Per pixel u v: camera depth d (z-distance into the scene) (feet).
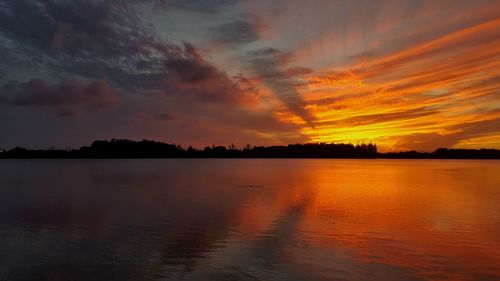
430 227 82.12
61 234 77.36
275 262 58.70
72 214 100.42
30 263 59.41
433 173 311.47
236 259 60.39
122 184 194.90
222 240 71.41
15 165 515.09
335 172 334.44
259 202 121.19
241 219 91.40
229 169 398.01
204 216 95.66
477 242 70.13
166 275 54.03
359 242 69.77
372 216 95.04
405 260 59.82
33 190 164.04
